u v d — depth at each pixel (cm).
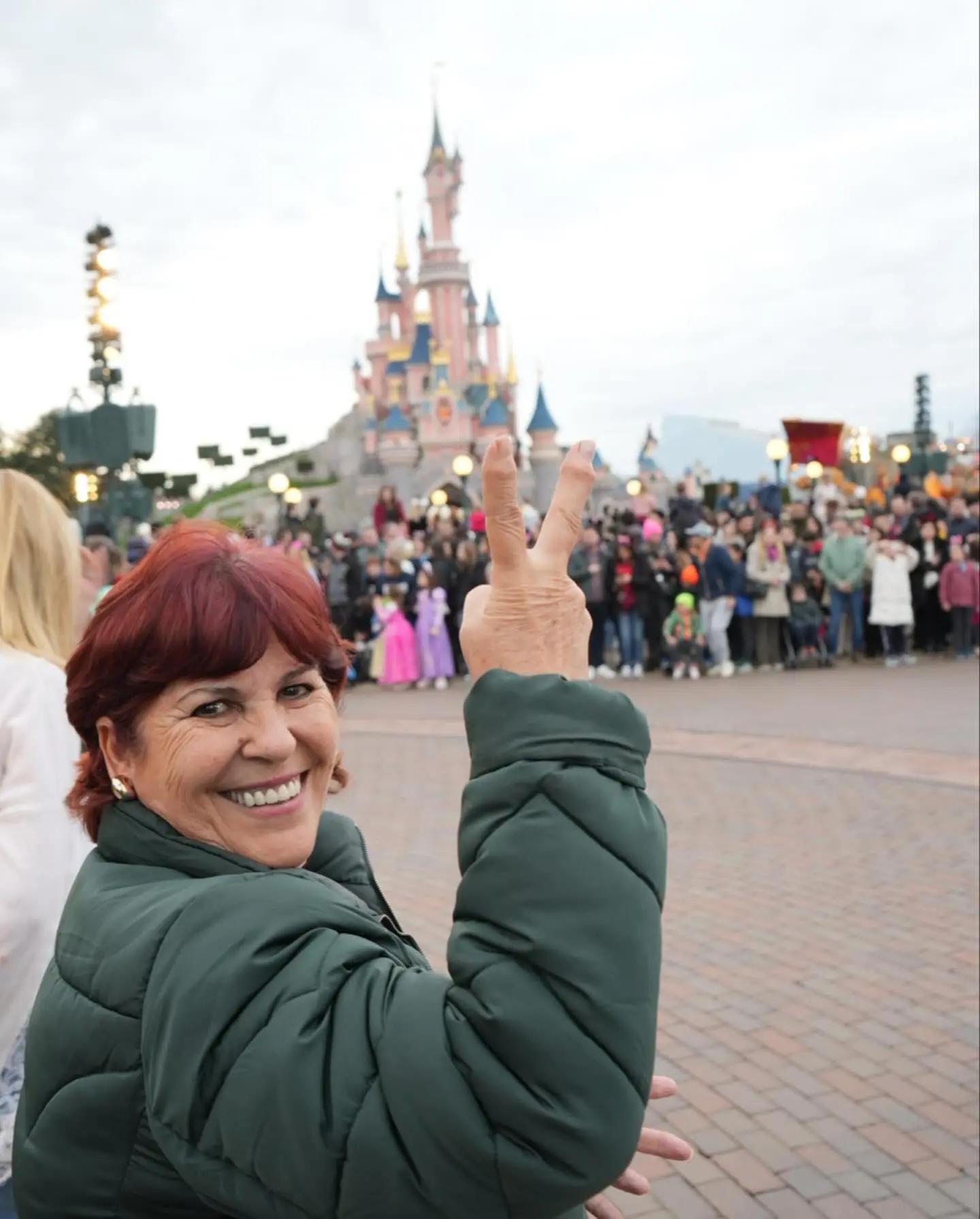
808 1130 363
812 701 1237
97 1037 108
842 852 670
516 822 106
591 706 110
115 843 123
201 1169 101
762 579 1502
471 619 118
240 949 104
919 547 1623
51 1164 110
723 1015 453
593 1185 98
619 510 1995
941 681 1348
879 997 461
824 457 2184
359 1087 99
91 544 541
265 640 119
